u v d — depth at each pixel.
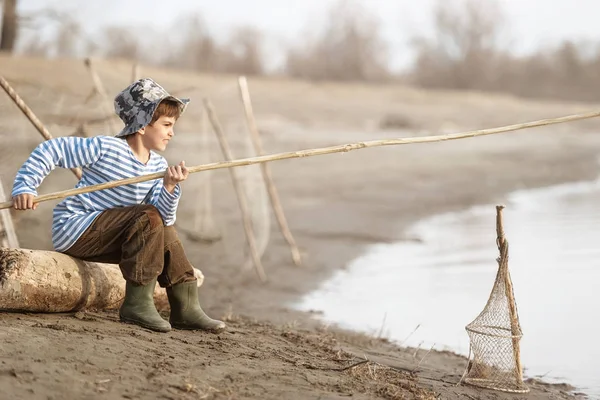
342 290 25.98
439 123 93.75
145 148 13.76
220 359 12.49
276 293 25.45
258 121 80.81
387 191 49.56
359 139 73.25
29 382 10.20
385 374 14.06
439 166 62.91
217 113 51.59
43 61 33.38
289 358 13.59
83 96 23.55
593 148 84.06
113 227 13.46
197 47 136.88
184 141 34.47
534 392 15.18
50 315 13.52
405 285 26.62
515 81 183.00
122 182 13.02
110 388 10.45
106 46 110.50
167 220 13.64
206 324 14.34
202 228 32.16
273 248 32.53
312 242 34.09
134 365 11.34
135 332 13.09
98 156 13.25
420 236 36.22
